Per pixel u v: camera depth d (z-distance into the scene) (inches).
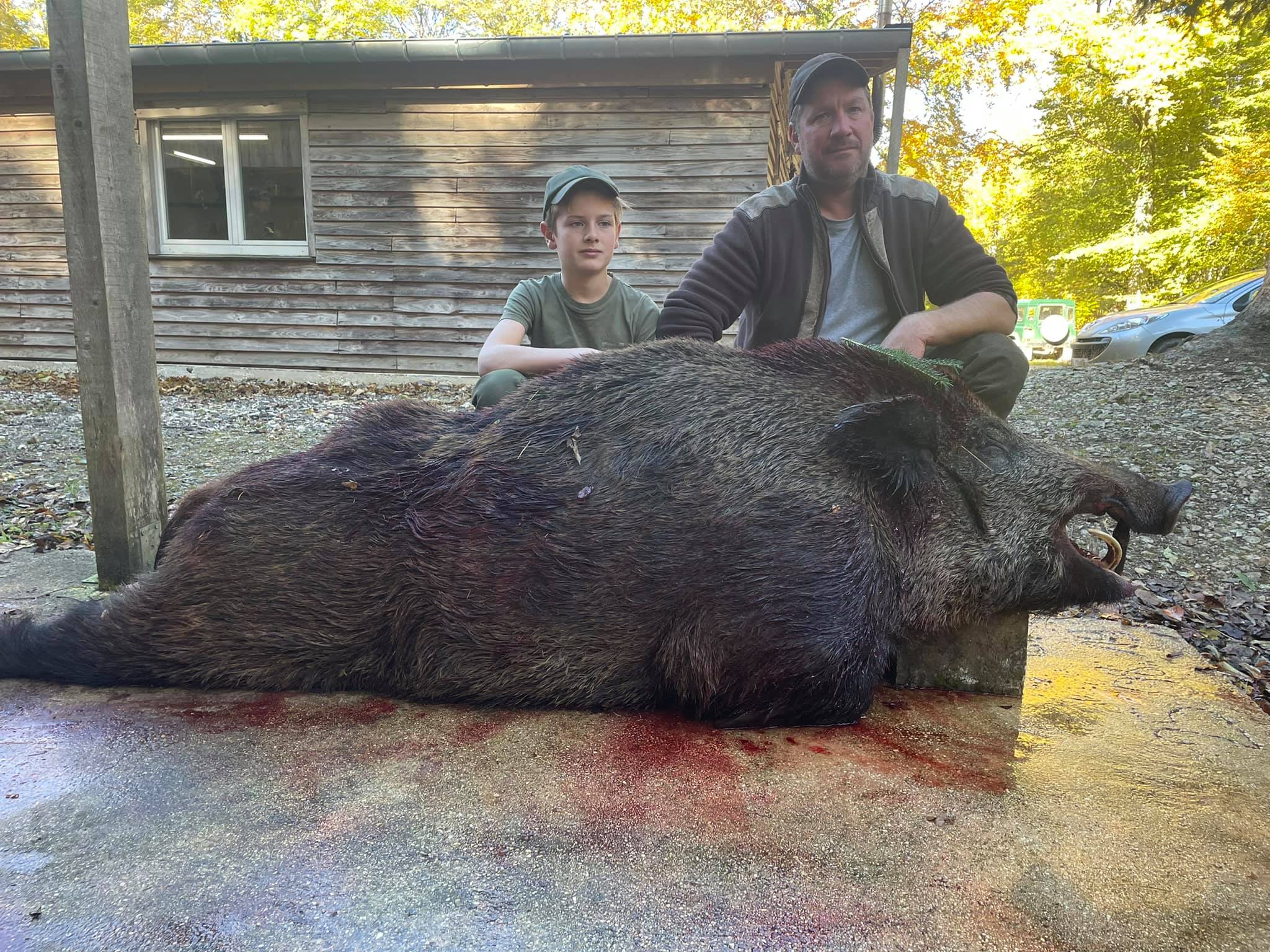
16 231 448.5
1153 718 93.8
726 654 84.7
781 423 91.2
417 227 419.5
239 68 390.3
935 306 128.0
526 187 408.8
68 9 114.2
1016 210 1189.1
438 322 426.9
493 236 415.8
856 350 97.9
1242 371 327.6
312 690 92.8
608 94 394.9
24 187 444.1
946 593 96.6
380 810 68.6
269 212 435.8
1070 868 63.1
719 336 121.9
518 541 86.7
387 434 95.9
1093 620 133.8
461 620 87.5
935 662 101.9
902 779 77.2
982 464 98.1
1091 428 284.7
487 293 421.7
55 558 145.9
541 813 69.2
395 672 91.2
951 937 55.3
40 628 93.9
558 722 87.6
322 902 56.8
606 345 140.1
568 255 134.4
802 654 84.1
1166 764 82.0
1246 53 847.1
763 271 123.7
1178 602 159.5
